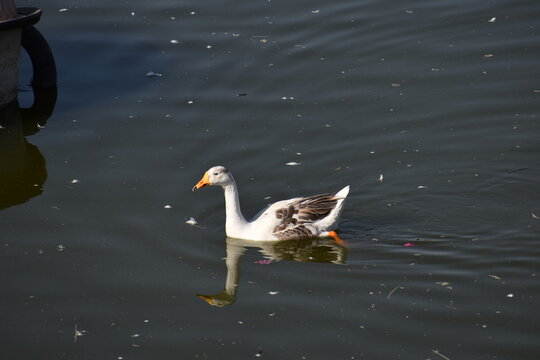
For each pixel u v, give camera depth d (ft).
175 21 80.69
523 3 80.38
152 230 54.03
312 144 62.90
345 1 83.41
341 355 42.16
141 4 83.30
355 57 73.82
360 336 43.60
